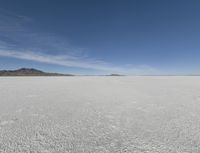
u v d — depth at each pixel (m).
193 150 3.92
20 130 5.20
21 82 25.16
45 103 9.15
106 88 16.58
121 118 6.49
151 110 7.71
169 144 4.24
